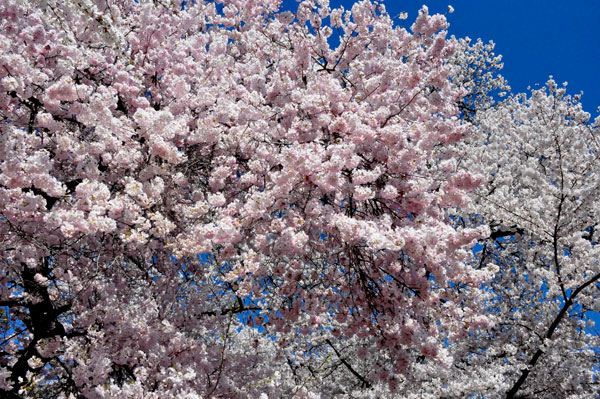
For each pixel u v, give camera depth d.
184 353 5.60
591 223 7.58
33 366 4.87
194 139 4.77
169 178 4.73
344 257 5.00
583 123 8.23
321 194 4.54
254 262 4.26
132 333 5.32
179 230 5.27
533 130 9.12
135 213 4.05
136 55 5.62
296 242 3.96
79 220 3.66
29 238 3.98
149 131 4.21
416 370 6.36
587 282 6.82
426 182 4.45
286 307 5.36
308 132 4.53
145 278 6.29
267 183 4.46
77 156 4.45
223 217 4.21
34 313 5.48
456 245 4.18
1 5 4.15
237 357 6.55
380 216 4.50
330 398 8.04
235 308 7.32
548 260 8.50
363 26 6.11
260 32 6.68
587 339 7.57
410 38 6.21
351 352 8.80
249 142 4.56
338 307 5.53
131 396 4.29
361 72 5.32
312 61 6.17
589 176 7.40
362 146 4.62
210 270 6.81
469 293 4.69
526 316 8.04
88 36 4.22
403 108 5.07
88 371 4.74
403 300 4.71
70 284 5.62
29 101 4.24
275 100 5.46
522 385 7.74
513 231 8.62
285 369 8.23
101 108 3.89
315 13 5.99
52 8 3.35
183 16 6.11
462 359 8.14
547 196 7.52
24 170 3.51
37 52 4.36
